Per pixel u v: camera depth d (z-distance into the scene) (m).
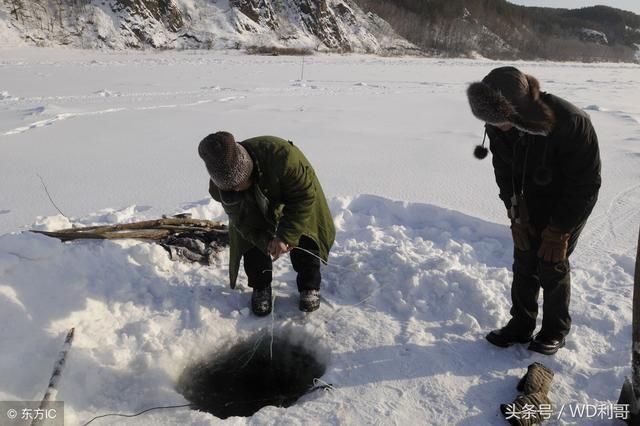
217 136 2.55
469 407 2.59
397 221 4.77
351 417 2.54
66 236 3.61
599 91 16.78
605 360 2.87
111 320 3.17
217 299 3.44
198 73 17.59
